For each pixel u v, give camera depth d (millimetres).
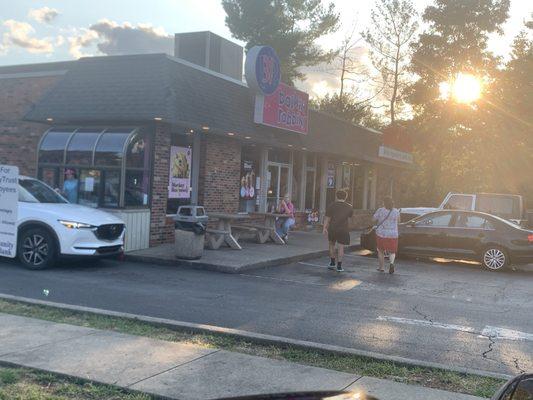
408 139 31844
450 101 37188
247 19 38656
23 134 16625
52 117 14180
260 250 14859
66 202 12359
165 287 10016
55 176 14102
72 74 15008
